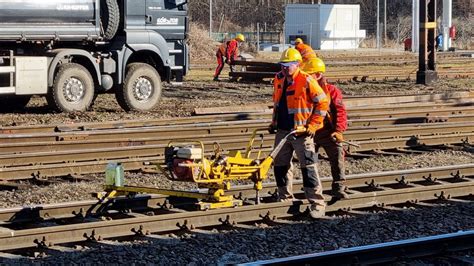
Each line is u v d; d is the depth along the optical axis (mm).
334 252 9008
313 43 72562
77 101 23016
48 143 16328
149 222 10602
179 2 24969
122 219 10727
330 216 11828
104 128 19297
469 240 10008
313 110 11461
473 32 83438
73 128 19016
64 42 23125
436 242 9734
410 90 30812
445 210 12172
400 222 11500
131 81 23719
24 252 9773
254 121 20297
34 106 25031
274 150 11664
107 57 23578
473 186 13258
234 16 90312
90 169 14812
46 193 13086
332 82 34344
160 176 14539
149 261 9562
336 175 12188
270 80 34719
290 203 11695
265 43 74312
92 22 23031
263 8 91188
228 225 11102
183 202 12117
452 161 16672
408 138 18453
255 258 9781
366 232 11008
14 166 14773
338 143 12125
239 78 35375
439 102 25625
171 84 31734
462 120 22062
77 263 9414
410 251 9578
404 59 51688
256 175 11664
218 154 11531
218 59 35250
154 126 19531
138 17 24000
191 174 11078
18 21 21844
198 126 19062
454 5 93312
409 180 13969
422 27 33344
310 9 72375
